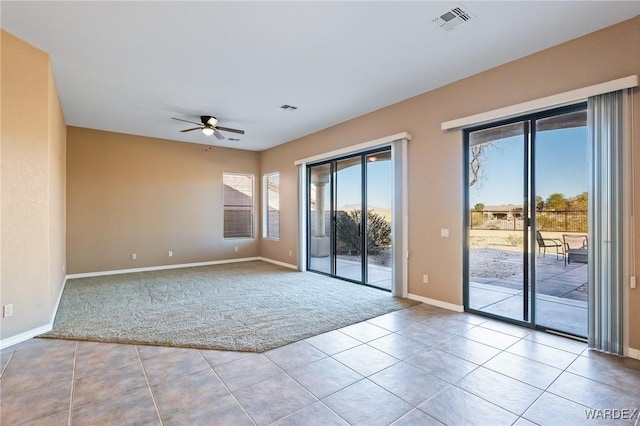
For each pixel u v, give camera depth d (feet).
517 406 6.88
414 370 8.41
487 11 8.75
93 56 11.14
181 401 7.06
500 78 11.92
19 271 10.21
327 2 8.34
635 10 8.69
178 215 23.58
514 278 11.93
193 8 8.57
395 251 15.53
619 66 9.23
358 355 9.30
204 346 9.86
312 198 22.38
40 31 9.67
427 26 9.46
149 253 22.39
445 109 13.73
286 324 11.73
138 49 10.71
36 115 10.60
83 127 19.97
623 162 9.08
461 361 8.89
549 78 10.66
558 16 8.96
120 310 13.37
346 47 10.65
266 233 27.25
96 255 20.44
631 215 9.00
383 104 16.12
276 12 8.77
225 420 6.43
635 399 7.11
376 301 14.69
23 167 10.28
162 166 22.94
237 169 26.45
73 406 6.88
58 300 14.34
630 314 9.03
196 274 21.03
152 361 8.95
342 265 19.75
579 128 10.48
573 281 10.71
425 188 14.51
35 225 10.66
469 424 6.33
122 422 6.36
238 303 14.43
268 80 13.24
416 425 6.30
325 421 6.41
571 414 6.61
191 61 11.57
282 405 6.93
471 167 13.19
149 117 17.98
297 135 22.27
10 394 7.31
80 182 19.93
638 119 8.91
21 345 9.93
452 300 13.47
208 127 17.60
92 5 8.46
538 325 11.18
